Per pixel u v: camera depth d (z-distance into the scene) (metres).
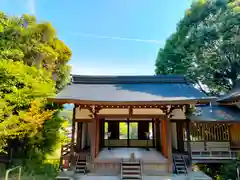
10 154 9.84
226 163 10.45
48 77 11.59
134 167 8.28
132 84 11.52
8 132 7.09
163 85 11.21
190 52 19.02
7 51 9.38
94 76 11.89
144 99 8.38
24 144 10.39
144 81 11.70
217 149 11.79
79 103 8.39
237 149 11.44
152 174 8.50
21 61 9.84
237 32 15.42
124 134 14.25
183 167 8.87
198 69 18.91
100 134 11.54
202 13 17.50
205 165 12.60
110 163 8.87
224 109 13.15
